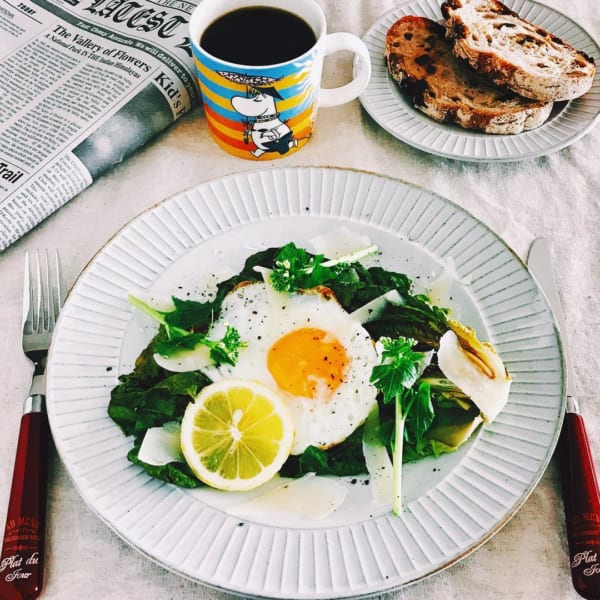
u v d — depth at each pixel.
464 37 0.52
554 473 0.39
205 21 0.48
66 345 0.40
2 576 0.35
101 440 0.38
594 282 0.46
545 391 0.38
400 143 0.52
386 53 0.54
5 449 0.40
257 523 0.35
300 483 0.37
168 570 0.35
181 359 0.39
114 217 0.49
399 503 0.35
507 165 0.51
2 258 0.47
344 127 0.53
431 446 0.37
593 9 0.60
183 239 0.45
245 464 0.36
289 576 0.33
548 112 0.50
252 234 0.45
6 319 0.45
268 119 0.48
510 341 0.40
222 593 0.36
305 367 0.40
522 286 0.41
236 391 0.38
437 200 0.45
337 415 0.39
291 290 0.42
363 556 0.34
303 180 0.46
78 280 0.42
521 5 0.58
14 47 0.54
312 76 0.46
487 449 0.37
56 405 0.38
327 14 0.60
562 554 0.36
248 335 0.41
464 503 0.35
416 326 0.41
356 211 0.46
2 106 0.50
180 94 0.52
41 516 0.36
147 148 0.52
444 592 0.36
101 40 0.54
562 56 0.52
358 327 0.41
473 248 0.43
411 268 0.44
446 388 0.38
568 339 0.43
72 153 0.49
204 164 0.51
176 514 0.35
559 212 0.49
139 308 0.42
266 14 0.49
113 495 0.36
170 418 0.38
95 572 0.36
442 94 0.51
